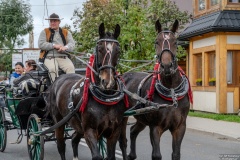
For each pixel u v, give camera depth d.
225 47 19.17
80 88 7.64
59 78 9.14
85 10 22.67
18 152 11.34
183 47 23.22
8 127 11.40
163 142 12.91
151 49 19.38
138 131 9.74
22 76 10.76
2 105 11.51
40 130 9.13
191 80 21.95
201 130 14.74
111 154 7.52
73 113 7.53
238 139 13.02
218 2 19.89
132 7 19.81
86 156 10.68
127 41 19.20
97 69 7.23
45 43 9.91
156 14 21.89
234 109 19.20
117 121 7.34
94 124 7.23
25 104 9.80
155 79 8.01
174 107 7.76
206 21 20.14
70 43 10.03
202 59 20.89
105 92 7.22
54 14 10.09
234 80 19.70
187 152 11.17
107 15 21.69
